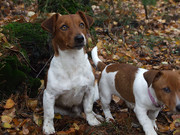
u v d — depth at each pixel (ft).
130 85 4.05
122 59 5.67
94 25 6.76
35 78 4.56
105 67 4.49
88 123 4.13
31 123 3.98
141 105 3.87
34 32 4.92
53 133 3.88
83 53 3.92
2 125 3.78
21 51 4.61
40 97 4.49
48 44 4.93
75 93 3.99
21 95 4.33
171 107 3.51
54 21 3.81
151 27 7.48
